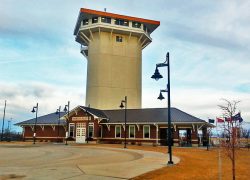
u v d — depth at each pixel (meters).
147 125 51.09
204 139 49.84
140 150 35.44
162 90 21.36
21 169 16.31
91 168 16.91
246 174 16.20
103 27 69.44
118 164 19.30
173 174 15.34
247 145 43.94
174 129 48.41
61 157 25.36
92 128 53.75
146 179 13.70
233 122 15.47
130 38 73.00
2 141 64.12
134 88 71.06
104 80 68.94
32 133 62.19
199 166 19.20
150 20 73.44
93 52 71.00
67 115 55.97
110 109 64.62
